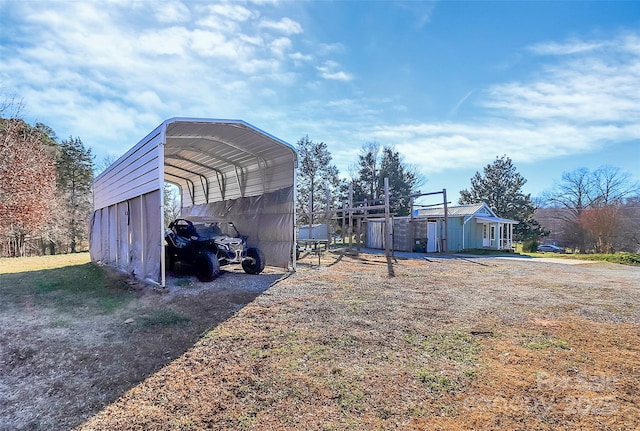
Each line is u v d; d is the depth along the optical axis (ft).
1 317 15.52
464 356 11.11
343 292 20.61
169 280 24.07
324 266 33.65
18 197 55.21
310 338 12.69
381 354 11.26
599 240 76.84
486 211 68.80
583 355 11.20
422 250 55.67
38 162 60.44
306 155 103.30
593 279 26.45
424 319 15.10
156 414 7.89
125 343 12.34
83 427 7.43
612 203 88.28
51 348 11.91
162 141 20.88
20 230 60.13
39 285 23.07
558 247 93.35
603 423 7.47
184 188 50.06
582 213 86.33
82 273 28.48
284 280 24.63
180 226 29.25
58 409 8.16
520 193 104.32
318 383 9.30
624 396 8.62
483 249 62.23
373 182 101.04
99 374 9.97
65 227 73.51
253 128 25.13
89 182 83.76
